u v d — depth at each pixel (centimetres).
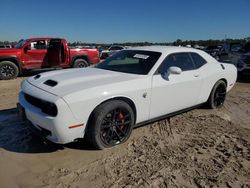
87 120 348
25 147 383
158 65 436
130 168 334
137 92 392
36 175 314
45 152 369
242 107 655
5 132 433
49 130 336
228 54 1285
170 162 352
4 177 308
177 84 454
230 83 609
